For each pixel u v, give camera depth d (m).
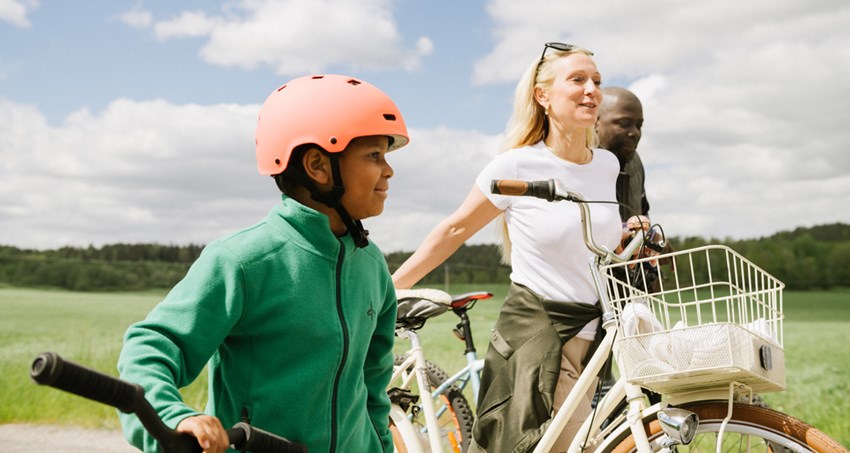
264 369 2.04
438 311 3.87
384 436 2.44
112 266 82.06
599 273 2.99
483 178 3.50
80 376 1.22
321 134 2.08
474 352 4.25
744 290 2.59
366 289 2.26
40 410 7.15
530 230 3.38
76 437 6.38
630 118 4.70
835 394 6.67
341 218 2.16
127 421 1.67
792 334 19.75
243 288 1.99
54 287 80.19
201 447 1.44
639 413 2.88
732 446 3.23
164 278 83.31
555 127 3.50
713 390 2.79
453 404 4.43
